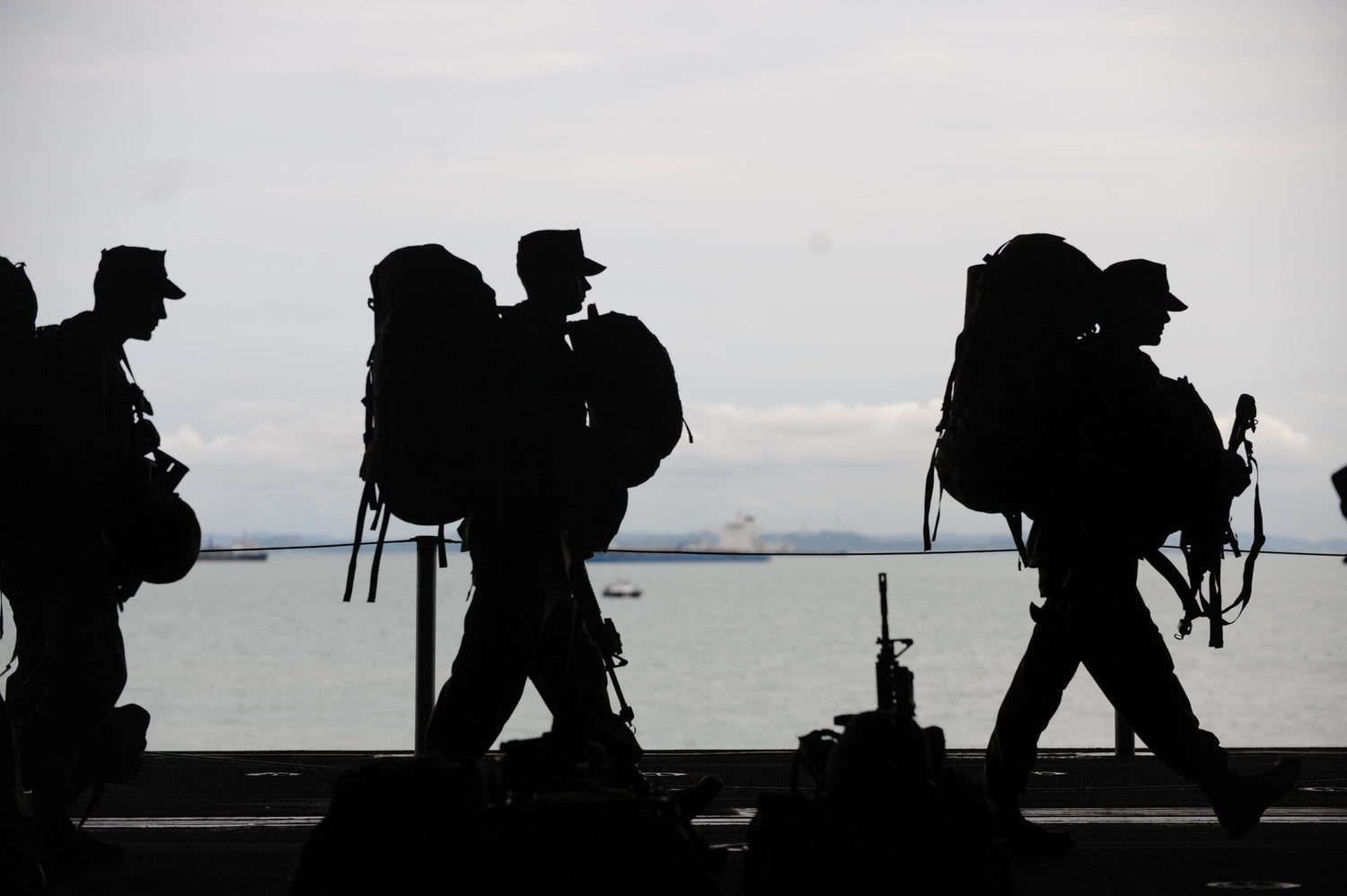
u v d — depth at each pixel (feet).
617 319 30.99
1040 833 30.40
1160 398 30.66
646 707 235.20
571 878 20.81
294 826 33.37
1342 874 28.27
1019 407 30.55
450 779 21.58
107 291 28.71
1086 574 30.76
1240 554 31.81
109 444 28.14
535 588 29.76
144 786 38.86
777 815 21.49
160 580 28.60
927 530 32.81
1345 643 367.04
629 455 30.25
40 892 25.02
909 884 20.95
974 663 321.11
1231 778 30.78
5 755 24.99
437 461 29.66
